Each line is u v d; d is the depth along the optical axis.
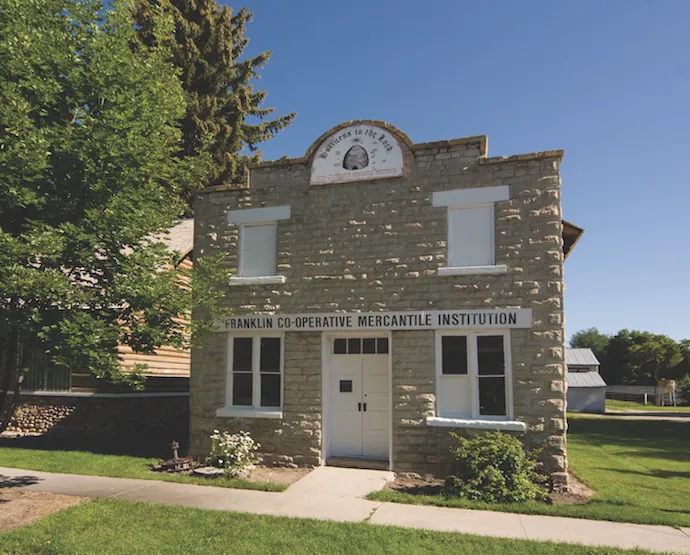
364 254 11.21
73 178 7.98
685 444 16.44
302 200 11.76
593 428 21.62
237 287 11.93
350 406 11.42
